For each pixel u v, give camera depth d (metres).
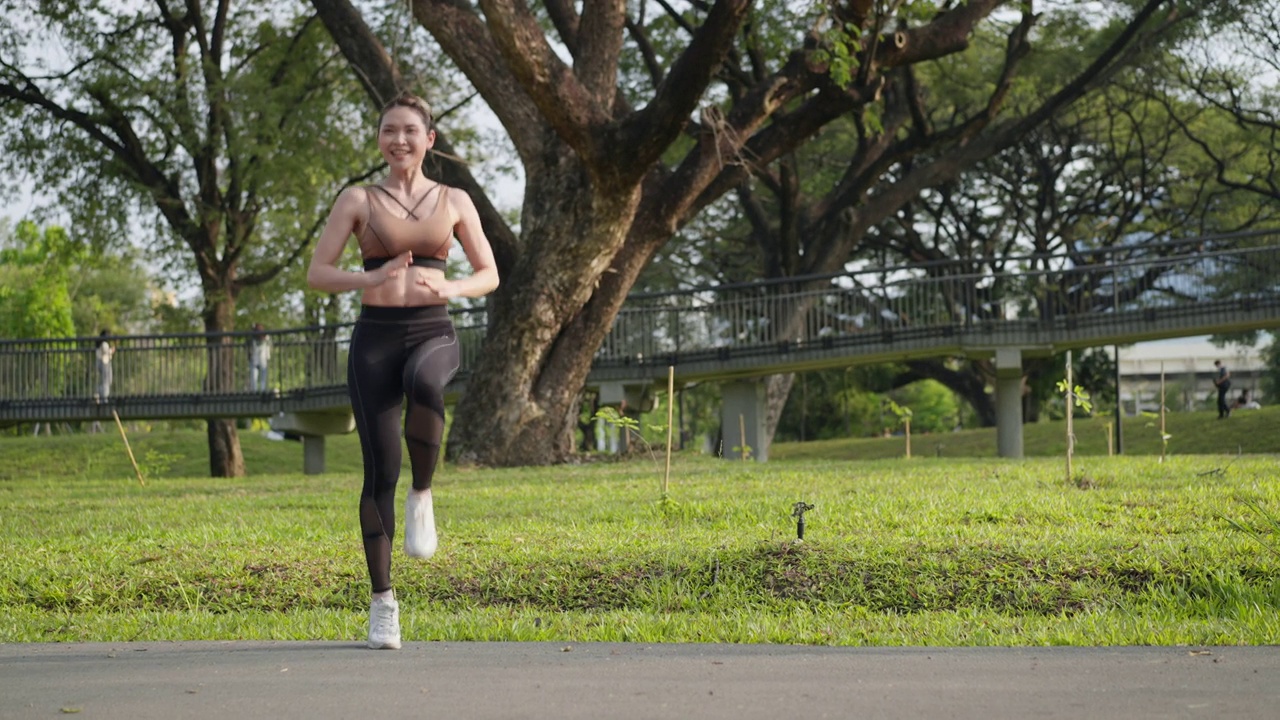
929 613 5.80
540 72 14.82
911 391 60.34
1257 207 35.41
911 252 38.41
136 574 7.07
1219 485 10.12
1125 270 24.73
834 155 33.97
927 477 12.10
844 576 6.33
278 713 3.45
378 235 4.82
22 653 4.89
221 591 6.77
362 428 4.83
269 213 29.97
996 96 26.92
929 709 3.36
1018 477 11.67
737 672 4.02
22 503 12.73
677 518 9.07
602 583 6.54
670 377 9.27
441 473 16.36
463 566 6.87
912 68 26.81
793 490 10.91
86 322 63.88
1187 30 28.06
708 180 17.98
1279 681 3.72
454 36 17.56
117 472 33.59
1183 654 4.31
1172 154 35.12
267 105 26.44
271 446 38.56
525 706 3.48
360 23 19.64
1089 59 29.34
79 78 27.56
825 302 25.38
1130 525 7.76
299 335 26.00
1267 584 5.88
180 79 27.67
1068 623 5.36
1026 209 38.78
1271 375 52.06
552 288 18.06
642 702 3.51
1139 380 68.31
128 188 28.42
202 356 26.11
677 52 27.17
